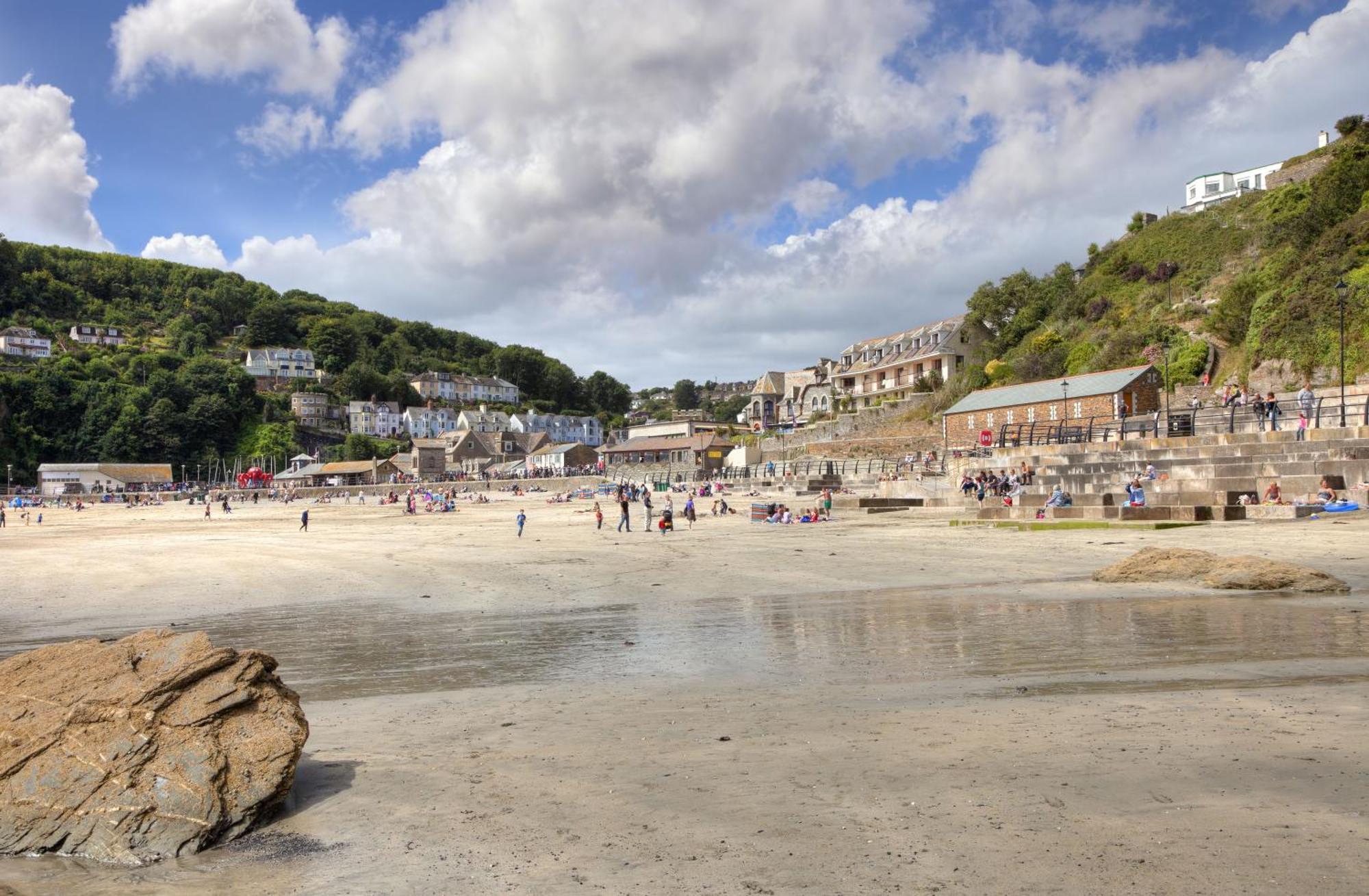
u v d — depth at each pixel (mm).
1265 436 28406
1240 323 53156
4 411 150250
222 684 6227
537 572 23156
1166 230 78188
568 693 9055
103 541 42812
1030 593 14969
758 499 61062
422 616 16188
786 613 14398
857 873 4055
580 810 5223
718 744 6559
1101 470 33562
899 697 7918
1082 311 77438
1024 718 6750
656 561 24672
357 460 164375
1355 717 6168
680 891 4000
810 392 109812
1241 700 6891
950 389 78812
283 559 29469
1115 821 4488
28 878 4871
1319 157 73750
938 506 42812
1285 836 4160
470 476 144625
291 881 4520
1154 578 15273
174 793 5387
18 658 6711
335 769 6508
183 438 166875
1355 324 41344
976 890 3785
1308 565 16188
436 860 4602
